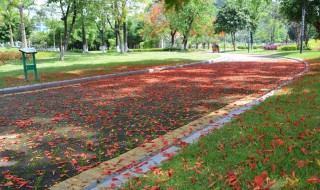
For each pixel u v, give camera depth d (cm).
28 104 803
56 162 394
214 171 315
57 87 1125
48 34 6688
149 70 1641
